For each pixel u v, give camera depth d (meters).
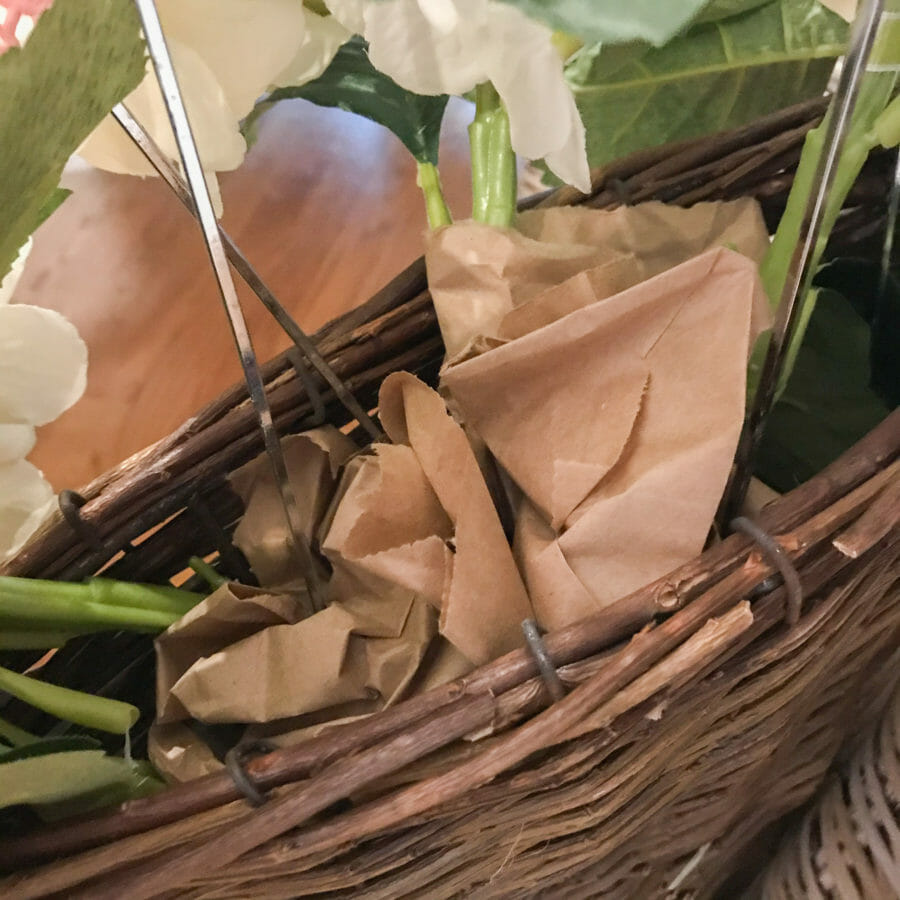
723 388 0.26
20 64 0.19
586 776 0.28
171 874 0.25
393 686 0.30
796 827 0.45
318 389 0.34
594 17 0.19
